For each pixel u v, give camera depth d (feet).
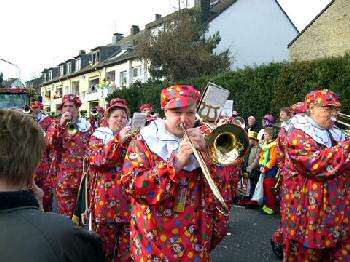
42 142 5.49
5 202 4.89
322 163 11.68
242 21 101.76
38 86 201.05
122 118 14.43
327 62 36.55
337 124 16.61
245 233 22.68
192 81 56.08
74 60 165.27
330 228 12.08
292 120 14.02
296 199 12.59
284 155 13.98
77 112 19.24
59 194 18.74
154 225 8.92
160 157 9.20
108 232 13.64
